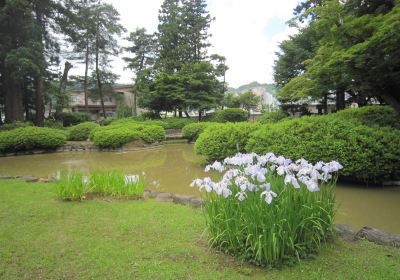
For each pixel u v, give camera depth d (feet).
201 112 82.64
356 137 18.08
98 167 30.45
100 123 71.46
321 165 9.42
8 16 48.37
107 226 11.12
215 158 26.58
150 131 48.83
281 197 8.41
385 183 18.51
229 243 8.64
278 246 7.84
